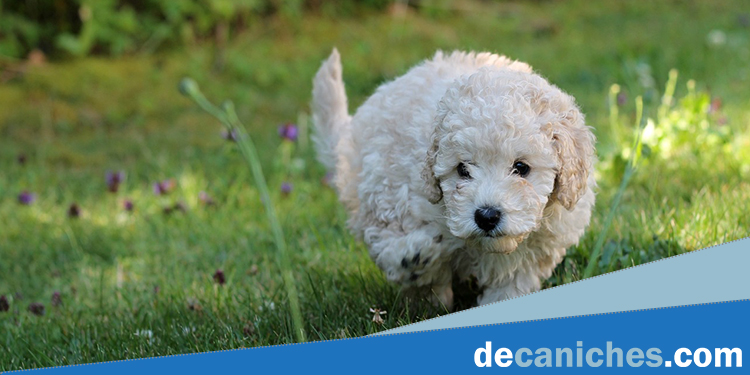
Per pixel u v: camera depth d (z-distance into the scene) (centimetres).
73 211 221
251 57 377
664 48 360
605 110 269
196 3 381
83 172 268
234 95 341
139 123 317
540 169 145
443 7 452
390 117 158
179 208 218
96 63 362
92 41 376
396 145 157
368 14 443
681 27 417
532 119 144
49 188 251
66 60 368
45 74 349
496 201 142
